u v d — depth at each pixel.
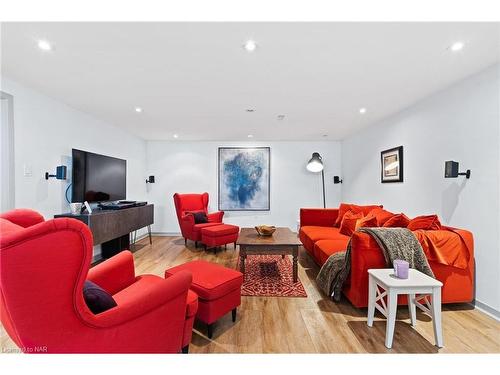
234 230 4.19
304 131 4.61
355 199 4.84
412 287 1.66
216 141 5.54
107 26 1.56
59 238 0.91
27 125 2.60
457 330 1.88
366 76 2.29
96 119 3.75
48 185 2.87
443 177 2.62
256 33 1.63
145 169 5.48
